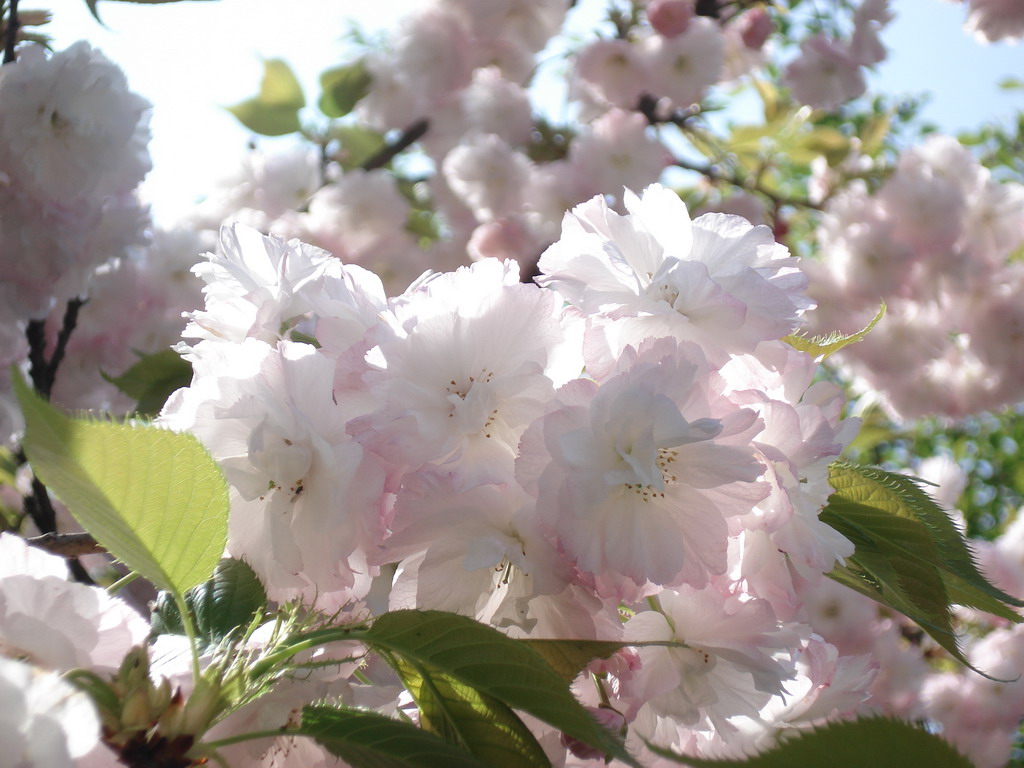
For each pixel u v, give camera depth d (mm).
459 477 239
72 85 466
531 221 843
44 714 174
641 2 950
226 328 278
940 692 830
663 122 963
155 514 209
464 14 895
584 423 239
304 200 880
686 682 261
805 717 298
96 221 503
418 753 210
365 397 250
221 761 201
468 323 251
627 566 240
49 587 212
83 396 613
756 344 250
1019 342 887
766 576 258
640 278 264
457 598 247
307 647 219
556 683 214
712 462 242
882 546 287
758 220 906
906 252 853
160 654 225
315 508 247
